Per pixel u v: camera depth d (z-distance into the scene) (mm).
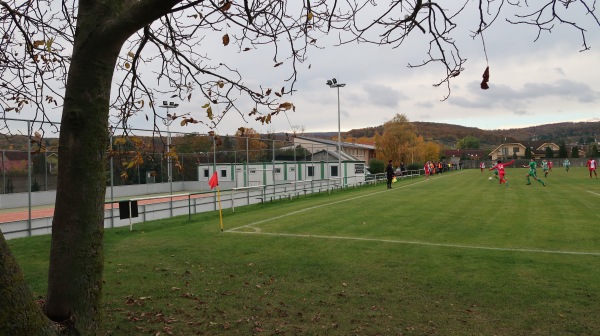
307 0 4078
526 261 8141
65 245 2557
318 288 6766
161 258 8977
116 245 10438
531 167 30562
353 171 38000
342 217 15102
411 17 3885
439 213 15609
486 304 5918
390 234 11414
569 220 13172
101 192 2688
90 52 2613
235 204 21734
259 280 7258
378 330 5070
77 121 2580
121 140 5008
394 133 65438
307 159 37375
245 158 34281
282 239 10977
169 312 5711
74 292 2541
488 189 27359
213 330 5098
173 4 2609
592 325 5145
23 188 19453
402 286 6793
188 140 30031
